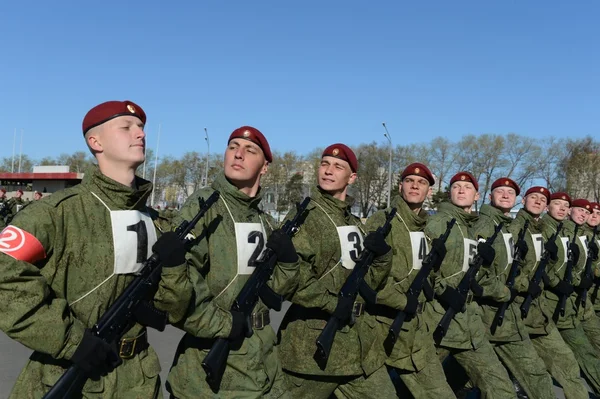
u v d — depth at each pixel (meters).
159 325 2.68
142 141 2.72
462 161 61.66
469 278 5.09
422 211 5.02
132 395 2.58
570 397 5.66
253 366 3.16
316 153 66.12
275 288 3.38
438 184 61.75
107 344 2.40
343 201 4.10
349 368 3.88
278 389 3.34
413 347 4.46
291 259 3.39
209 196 3.22
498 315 5.41
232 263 3.21
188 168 72.88
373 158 58.66
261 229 3.45
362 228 4.37
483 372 4.93
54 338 2.27
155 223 2.94
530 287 5.66
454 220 5.08
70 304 2.49
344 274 3.99
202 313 2.89
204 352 3.14
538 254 6.41
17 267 2.24
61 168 38.06
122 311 2.51
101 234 2.54
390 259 4.12
